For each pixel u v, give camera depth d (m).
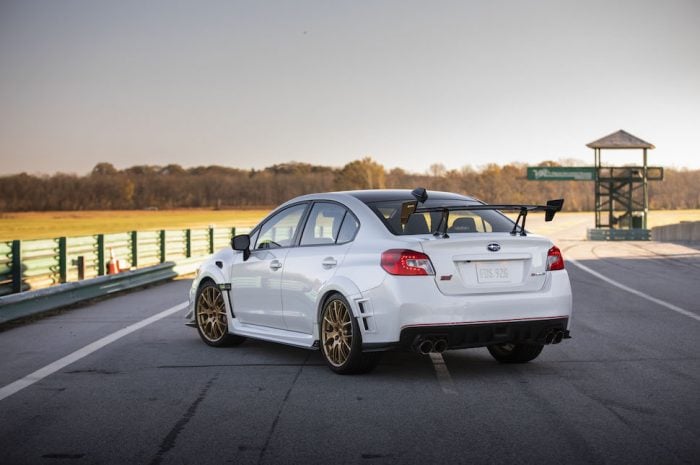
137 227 77.81
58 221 102.88
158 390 6.32
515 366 7.29
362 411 5.55
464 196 7.73
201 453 4.56
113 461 4.43
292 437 4.88
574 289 15.35
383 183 164.50
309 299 7.17
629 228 49.12
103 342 8.96
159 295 14.91
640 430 5.00
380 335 6.42
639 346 8.45
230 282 8.35
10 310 10.59
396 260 6.37
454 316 6.30
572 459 4.38
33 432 5.07
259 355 8.00
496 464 4.30
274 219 8.09
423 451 4.55
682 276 18.66
